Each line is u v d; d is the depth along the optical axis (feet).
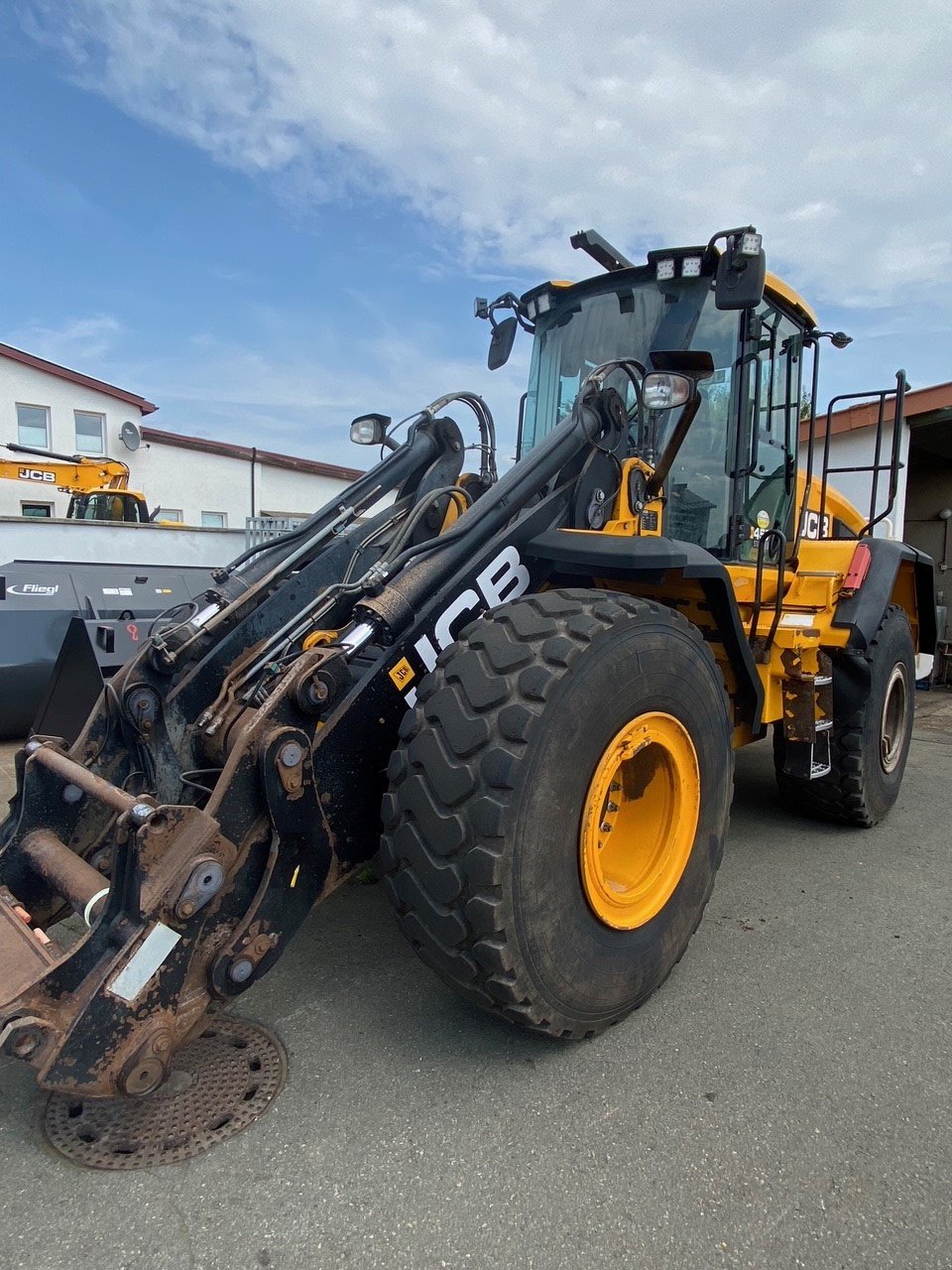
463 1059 7.09
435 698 6.68
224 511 82.79
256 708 7.39
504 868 6.20
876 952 9.44
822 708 12.26
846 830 13.99
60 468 50.03
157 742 8.12
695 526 11.14
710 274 10.62
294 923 6.23
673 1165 5.91
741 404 10.80
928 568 16.15
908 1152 6.13
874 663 13.38
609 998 7.19
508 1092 6.65
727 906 10.67
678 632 7.83
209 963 5.67
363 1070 6.89
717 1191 5.68
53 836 7.06
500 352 13.08
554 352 12.06
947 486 36.55
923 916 10.46
